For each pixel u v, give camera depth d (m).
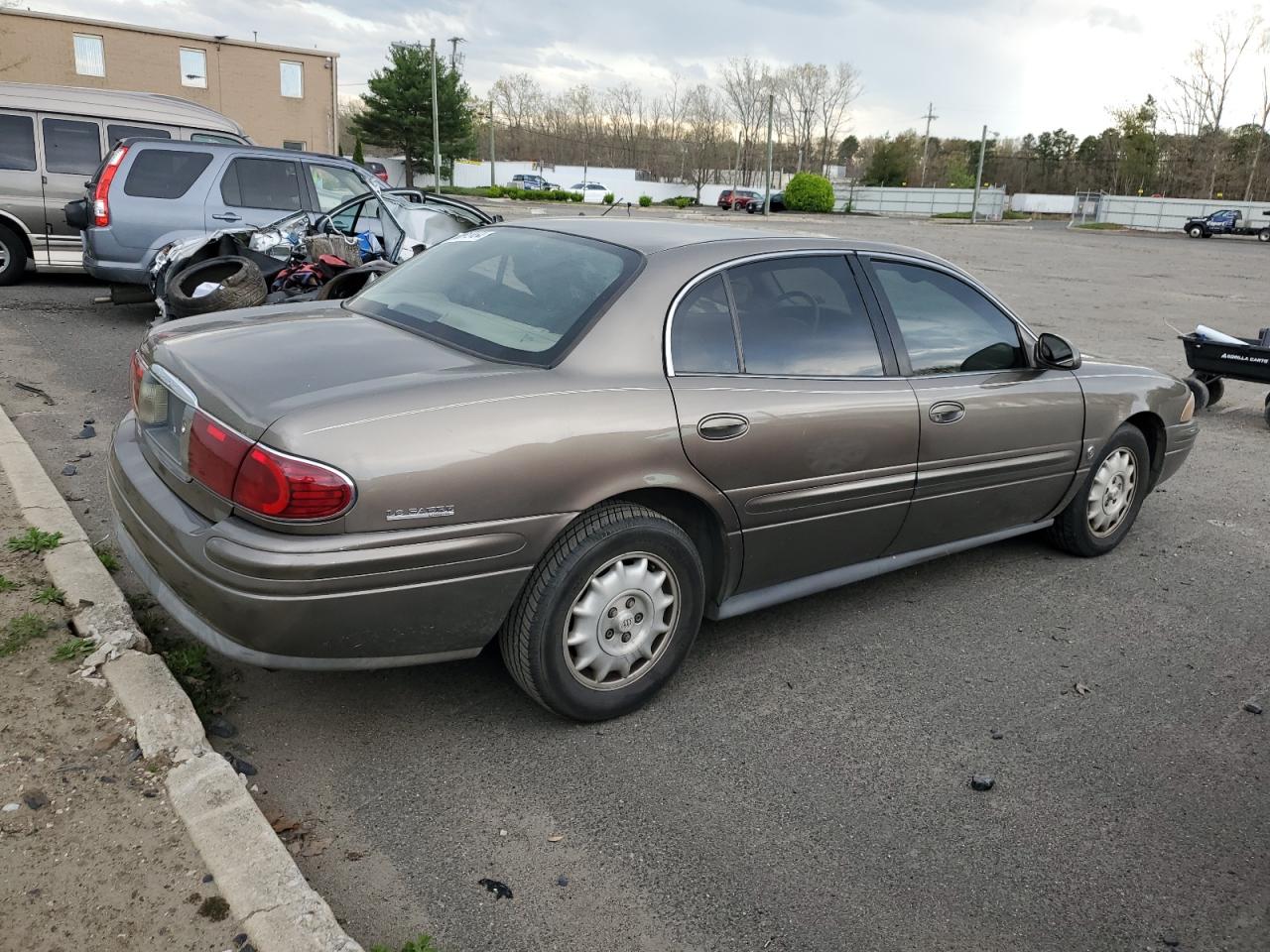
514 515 2.91
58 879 2.33
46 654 3.25
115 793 2.64
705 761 3.20
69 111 10.89
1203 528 5.88
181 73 42.97
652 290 3.34
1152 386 5.19
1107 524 5.21
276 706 3.34
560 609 3.09
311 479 2.62
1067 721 3.61
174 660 3.42
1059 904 2.66
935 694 3.74
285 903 2.30
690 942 2.44
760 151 98.88
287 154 9.90
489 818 2.84
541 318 3.32
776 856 2.77
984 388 4.24
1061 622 4.45
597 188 69.88
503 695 3.51
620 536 3.14
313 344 3.26
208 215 9.52
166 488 3.08
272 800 2.86
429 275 3.91
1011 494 4.53
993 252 31.30
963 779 3.20
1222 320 16.20
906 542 4.20
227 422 2.77
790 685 3.73
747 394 3.42
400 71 64.75
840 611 4.44
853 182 88.25
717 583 3.62
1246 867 2.86
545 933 2.43
